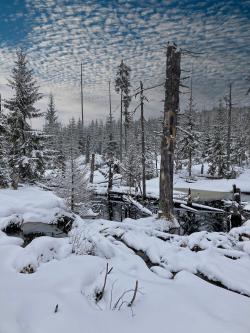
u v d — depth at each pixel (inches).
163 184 535.8
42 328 144.5
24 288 186.2
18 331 141.6
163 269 284.0
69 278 203.8
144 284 216.5
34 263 228.5
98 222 495.2
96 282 209.0
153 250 342.0
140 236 398.0
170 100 515.2
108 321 159.2
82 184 679.7
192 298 200.7
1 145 810.8
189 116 1668.3
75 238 315.6
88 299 185.8
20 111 853.8
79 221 480.4
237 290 241.3
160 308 180.5
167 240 421.1
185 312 176.1
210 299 203.2
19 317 153.2
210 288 222.1
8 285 188.4
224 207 912.3
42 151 893.8
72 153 696.4
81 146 3014.3
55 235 475.8
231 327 162.2
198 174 1824.6
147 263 324.2
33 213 541.0
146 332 153.9
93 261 241.0
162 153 536.1
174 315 172.4
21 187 829.2
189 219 761.0
